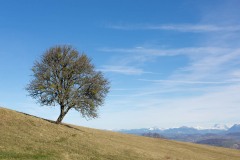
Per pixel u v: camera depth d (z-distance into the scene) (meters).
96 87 66.88
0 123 49.75
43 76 65.00
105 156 45.56
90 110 65.44
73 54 67.50
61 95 65.50
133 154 52.03
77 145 48.31
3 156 33.97
